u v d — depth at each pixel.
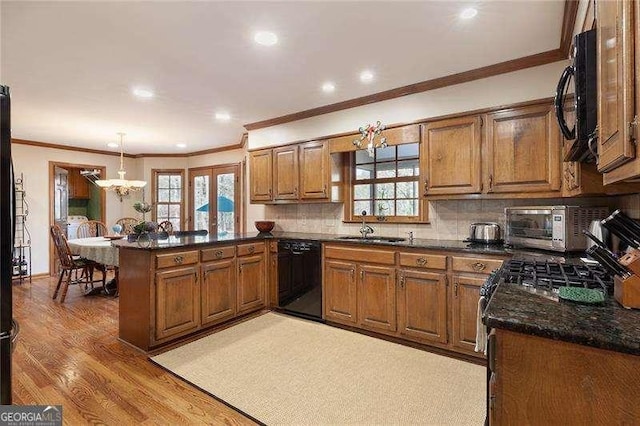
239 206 5.94
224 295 3.30
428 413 1.91
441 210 3.30
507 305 1.02
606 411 0.79
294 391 2.14
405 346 2.82
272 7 1.92
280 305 3.72
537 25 2.14
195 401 2.03
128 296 2.85
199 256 3.06
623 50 0.82
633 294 0.98
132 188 5.39
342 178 3.96
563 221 2.19
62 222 6.10
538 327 0.84
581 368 0.81
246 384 2.22
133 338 2.79
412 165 3.57
